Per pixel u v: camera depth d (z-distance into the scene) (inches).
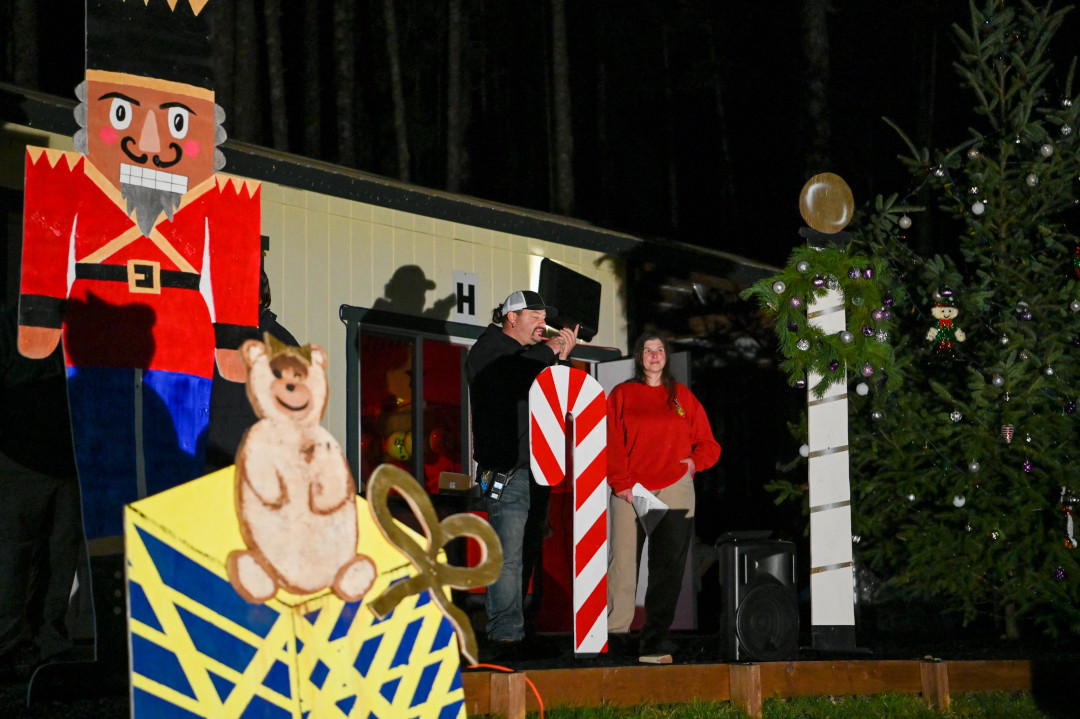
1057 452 309.0
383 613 124.9
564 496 329.1
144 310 179.8
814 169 629.6
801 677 229.8
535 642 238.7
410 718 128.1
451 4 796.6
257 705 116.4
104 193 179.5
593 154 943.0
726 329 425.7
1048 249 340.5
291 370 125.6
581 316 312.0
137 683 108.9
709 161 951.6
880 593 362.9
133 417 176.2
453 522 131.8
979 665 259.6
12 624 205.9
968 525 313.9
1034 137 332.5
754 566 238.1
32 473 207.9
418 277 318.0
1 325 208.5
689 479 254.8
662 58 954.1
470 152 944.9
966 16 773.9
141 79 184.2
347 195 301.7
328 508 125.4
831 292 275.9
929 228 695.7
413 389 318.3
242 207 191.2
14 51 627.2
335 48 743.7
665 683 210.1
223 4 702.5
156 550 113.0
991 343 328.5
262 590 119.0
